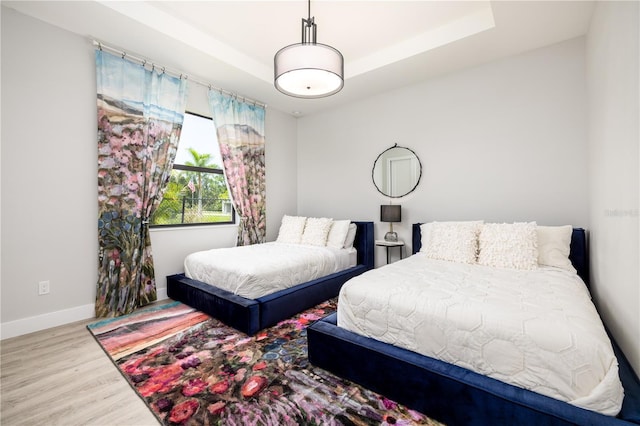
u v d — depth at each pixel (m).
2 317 2.29
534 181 2.92
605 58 1.87
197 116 3.69
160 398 1.58
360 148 4.28
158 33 2.62
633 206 1.33
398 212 3.68
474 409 1.28
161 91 3.17
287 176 4.90
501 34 2.64
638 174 1.27
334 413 1.45
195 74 3.44
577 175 2.70
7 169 2.30
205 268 2.96
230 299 2.48
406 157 3.80
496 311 1.41
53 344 2.20
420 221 3.71
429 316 1.52
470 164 3.30
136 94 2.97
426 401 1.41
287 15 2.64
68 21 2.46
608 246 1.81
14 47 2.32
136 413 1.48
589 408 1.11
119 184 2.84
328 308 2.98
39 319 2.44
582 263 2.54
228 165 3.88
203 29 2.87
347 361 1.71
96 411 1.49
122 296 2.81
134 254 2.91
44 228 2.48
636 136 1.29
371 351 1.61
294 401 1.54
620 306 1.54
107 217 2.78
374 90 3.93
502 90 3.09
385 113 3.99
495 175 3.14
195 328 2.48
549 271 2.22
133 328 2.48
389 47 3.17
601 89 2.00
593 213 2.36
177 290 3.10
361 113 4.25
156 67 3.14
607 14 1.80
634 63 1.32
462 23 2.71
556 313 1.37
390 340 1.65
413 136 3.74
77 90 2.65
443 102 3.48
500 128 3.10
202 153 3.77
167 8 2.56
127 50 2.90
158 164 3.14
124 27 2.54
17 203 2.35
